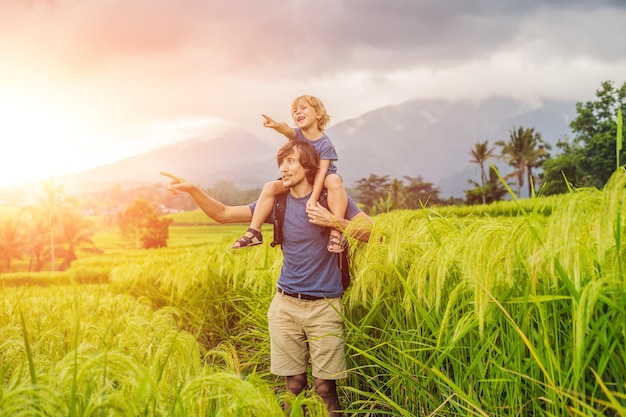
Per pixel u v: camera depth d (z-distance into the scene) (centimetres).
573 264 197
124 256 5003
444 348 257
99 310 504
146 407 190
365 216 369
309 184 354
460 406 254
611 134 5762
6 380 259
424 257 274
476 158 8806
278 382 409
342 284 343
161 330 332
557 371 204
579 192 203
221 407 200
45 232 9012
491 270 218
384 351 338
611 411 204
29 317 467
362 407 324
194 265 681
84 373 187
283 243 348
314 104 404
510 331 232
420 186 11850
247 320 530
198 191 383
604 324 192
